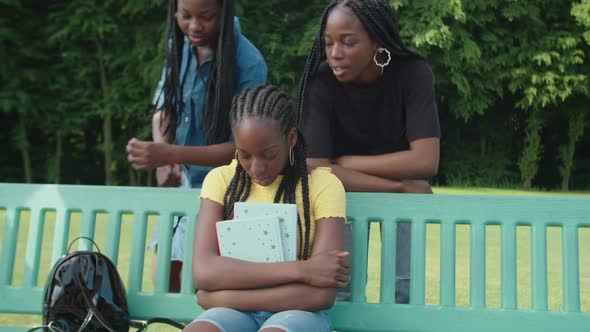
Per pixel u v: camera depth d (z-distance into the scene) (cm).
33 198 271
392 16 275
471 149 2097
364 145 302
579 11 1841
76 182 1848
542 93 1888
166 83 334
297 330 205
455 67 1836
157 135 354
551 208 250
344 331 255
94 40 1756
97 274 245
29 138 1836
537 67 1906
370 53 271
